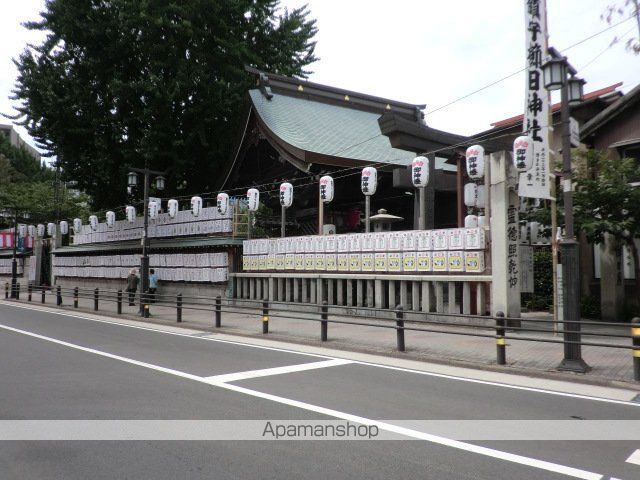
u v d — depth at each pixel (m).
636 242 16.36
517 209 14.35
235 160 26.89
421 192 17.00
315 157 21.89
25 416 6.57
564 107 9.61
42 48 27.09
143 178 29.44
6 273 48.47
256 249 22.05
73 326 17.16
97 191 30.66
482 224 15.26
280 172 26.86
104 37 26.62
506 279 13.86
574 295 9.29
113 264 31.78
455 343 12.45
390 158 24.52
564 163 9.62
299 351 12.10
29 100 27.59
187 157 27.95
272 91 27.78
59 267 38.88
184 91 26.39
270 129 24.00
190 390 7.99
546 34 13.49
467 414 6.71
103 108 27.38
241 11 27.45
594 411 6.89
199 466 4.93
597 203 13.81
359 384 8.49
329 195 19.39
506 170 13.98
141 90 25.89
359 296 17.95
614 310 15.70
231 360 10.80
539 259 18.42
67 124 27.38
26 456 5.20
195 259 25.06
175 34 26.28
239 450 5.37
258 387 8.22
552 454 5.26
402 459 5.13
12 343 13.09
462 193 20.58
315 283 19.62
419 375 9.32
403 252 16.55
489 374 9.46
